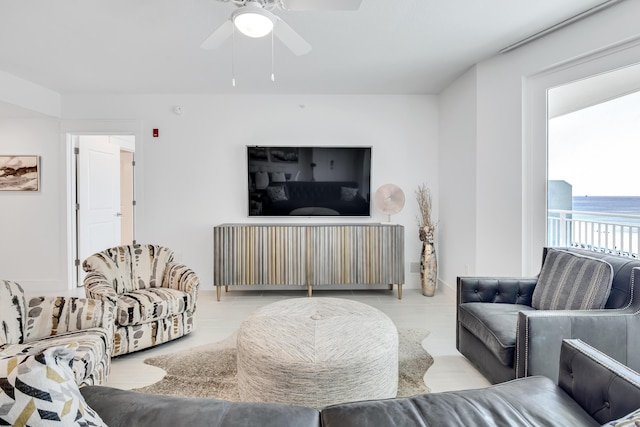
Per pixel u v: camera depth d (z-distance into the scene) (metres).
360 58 3.31
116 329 2.47
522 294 2.49
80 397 0.86
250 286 4.46
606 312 1.82
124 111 4.38
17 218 4.45
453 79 3.93
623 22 2.40
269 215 4.39
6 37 2.82
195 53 3.17
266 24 1.79
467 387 2.15
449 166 4.14
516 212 3.16
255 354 1.75
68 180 4.45
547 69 2.91
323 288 4.50
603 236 3.19
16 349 1.74
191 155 4.42
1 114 4.16
